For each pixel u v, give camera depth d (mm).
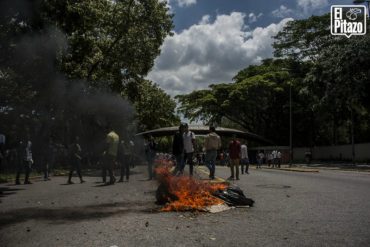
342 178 18781
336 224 6699
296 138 66438
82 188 13523
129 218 7359
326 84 42750
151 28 30391
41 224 6863
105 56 29906
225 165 47000
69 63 23109
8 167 24250
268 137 66250
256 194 11102
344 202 9391
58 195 11320
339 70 39156
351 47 38625
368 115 52531
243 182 15305
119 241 5578
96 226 6633
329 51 43000
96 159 36156
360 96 39375
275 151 41719
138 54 30453
